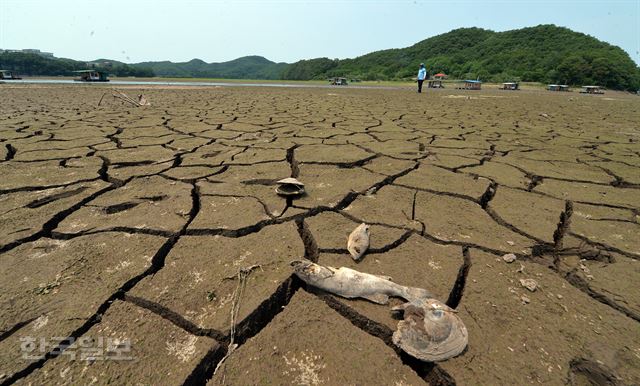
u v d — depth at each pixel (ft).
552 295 4.23
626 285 4.44
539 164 10.37
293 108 24.94
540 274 4.68
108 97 31.04
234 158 10.39
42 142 12.07
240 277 4.42
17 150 10.90
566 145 13.32
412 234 5.78
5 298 3.96
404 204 7.07
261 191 7.67
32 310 3.78
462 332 3.48
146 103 25.38
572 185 8.41
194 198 7.27
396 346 3.43
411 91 52.29
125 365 3.12
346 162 10.05
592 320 3.81
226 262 4.80
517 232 5.87
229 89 49.75
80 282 4.29
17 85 51.24
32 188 7.50
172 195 7.30
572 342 3.49
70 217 6.16
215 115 20.22
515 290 4.30
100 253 4.98
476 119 20.63
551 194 7.73
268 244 5.32
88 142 12.23
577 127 18.37
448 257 5.07
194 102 28.35
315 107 25.91
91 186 7.70
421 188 8.02
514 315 3.85
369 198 7.39
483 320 3.77
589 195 7.68
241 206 6.79
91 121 16.97
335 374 3.10
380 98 36.42
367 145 12.62
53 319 3.65
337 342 3.48
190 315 3.76
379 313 3.83
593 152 12.11
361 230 5.37
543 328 3.67
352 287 4.09
